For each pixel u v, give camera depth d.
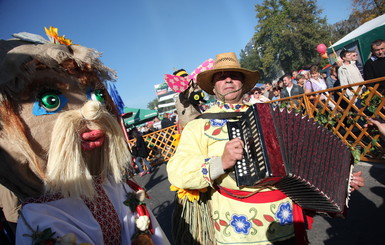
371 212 2.88
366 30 8.99
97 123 1.12
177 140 2.36
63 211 1.02
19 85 0.95
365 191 3.40
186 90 3.66
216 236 1.82
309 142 1.59
